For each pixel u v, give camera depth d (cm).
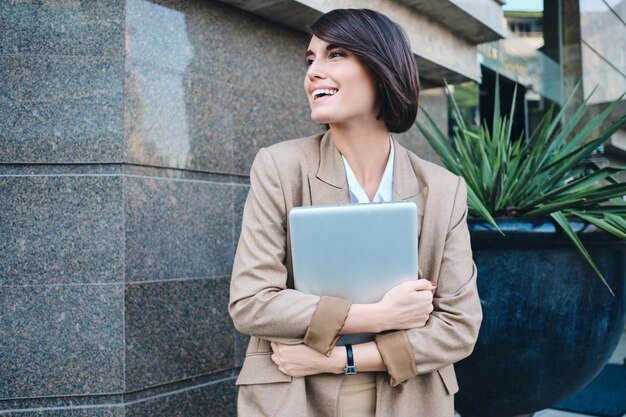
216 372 220
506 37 404
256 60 247
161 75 208
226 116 232
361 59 130
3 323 186
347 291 125
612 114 396
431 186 138
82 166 193
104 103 194
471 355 200
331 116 131
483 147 236
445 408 133
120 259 190
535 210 199
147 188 200
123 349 188
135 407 191
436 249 135
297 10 243
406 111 138
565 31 418
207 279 218
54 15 195
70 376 187
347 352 122
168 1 212
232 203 231
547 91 418
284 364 123
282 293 123
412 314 123
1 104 191
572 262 196
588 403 293
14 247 189
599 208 207
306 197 136
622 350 412
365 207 122
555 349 197
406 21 316
